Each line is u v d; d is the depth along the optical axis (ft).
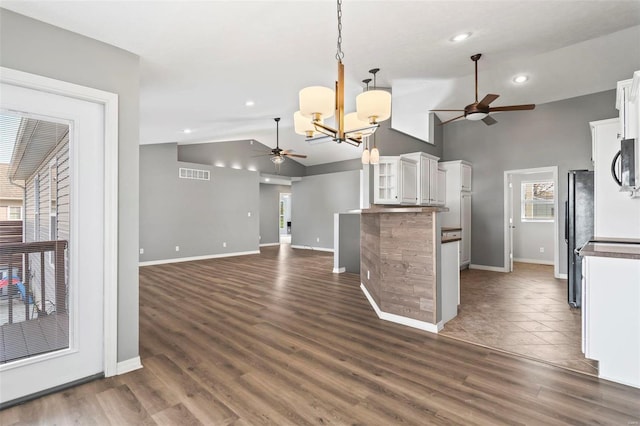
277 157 25.67
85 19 6.50
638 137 8.05
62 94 6.84
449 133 23.99
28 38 6.34
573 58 14.67
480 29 9.05
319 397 6.47
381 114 8.21
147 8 6.27
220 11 6.66
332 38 8.71
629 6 8.36
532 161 20.17
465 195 22.09
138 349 8.09
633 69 15.20
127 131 7.77
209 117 17.08
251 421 5.73
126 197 7.74
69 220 7.06
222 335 9.80
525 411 5.95
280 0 6.53
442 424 5.60
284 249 35.63
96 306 7.37
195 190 26.99
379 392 6.63
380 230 11.41
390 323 10.86
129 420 5.80
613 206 10.37
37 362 6.61
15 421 5.80
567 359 8.11
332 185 34.71
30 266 6.70
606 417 5.75
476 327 10.43
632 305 6.82
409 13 7.79
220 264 24.12
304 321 11.06
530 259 25.11
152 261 24.27
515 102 19.63
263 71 10.56
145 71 9.61
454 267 11.52
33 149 6.66
